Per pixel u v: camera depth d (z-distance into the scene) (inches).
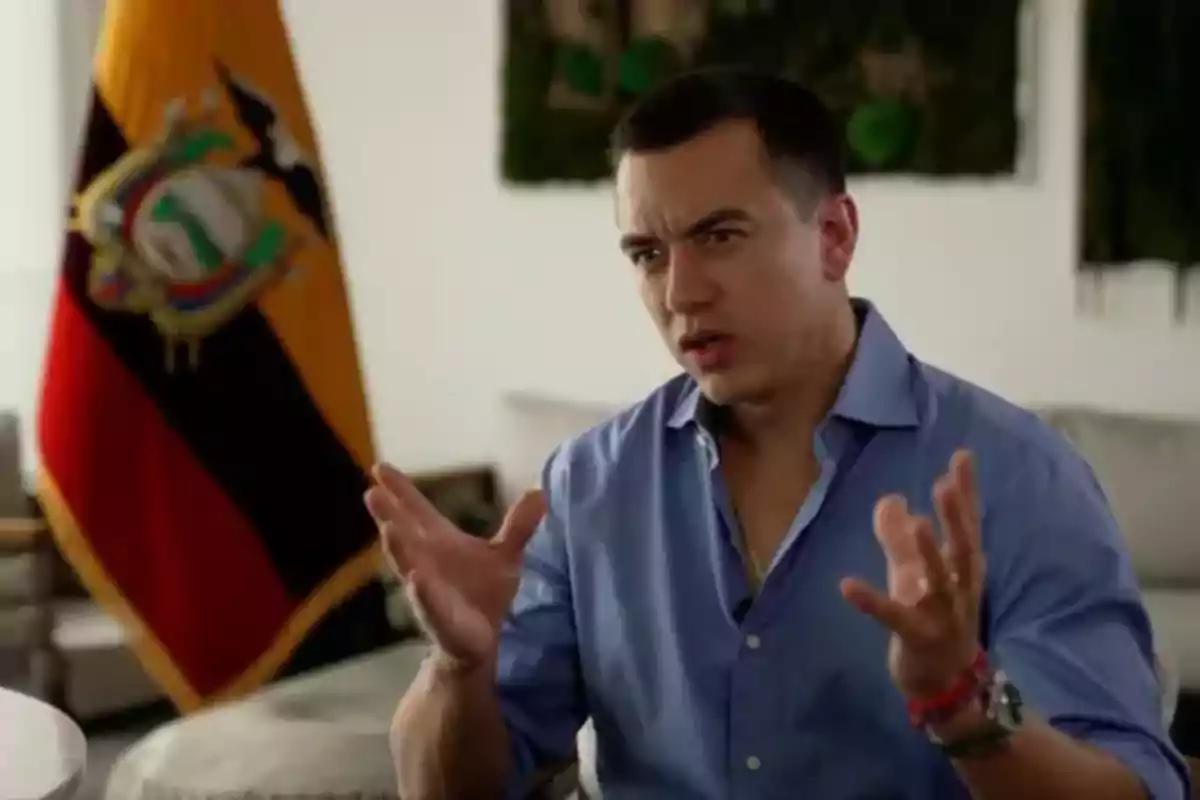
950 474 34.6
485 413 140.6
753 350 42.2
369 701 79.4
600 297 134.9
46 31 144.6
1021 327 122.6
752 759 43.7
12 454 128.3
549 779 50.5
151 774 71.9
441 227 140.6
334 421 96.7
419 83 140.0
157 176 91.4
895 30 122.0
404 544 41.3
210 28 92.7
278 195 95.2
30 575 103.1
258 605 94.3
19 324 143.7
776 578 43.8
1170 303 118.2
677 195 41.4
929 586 33.1
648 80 129.7
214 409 92.8
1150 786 36.6
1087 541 40.9
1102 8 116.2
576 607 48.1
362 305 144.1
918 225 124.2
